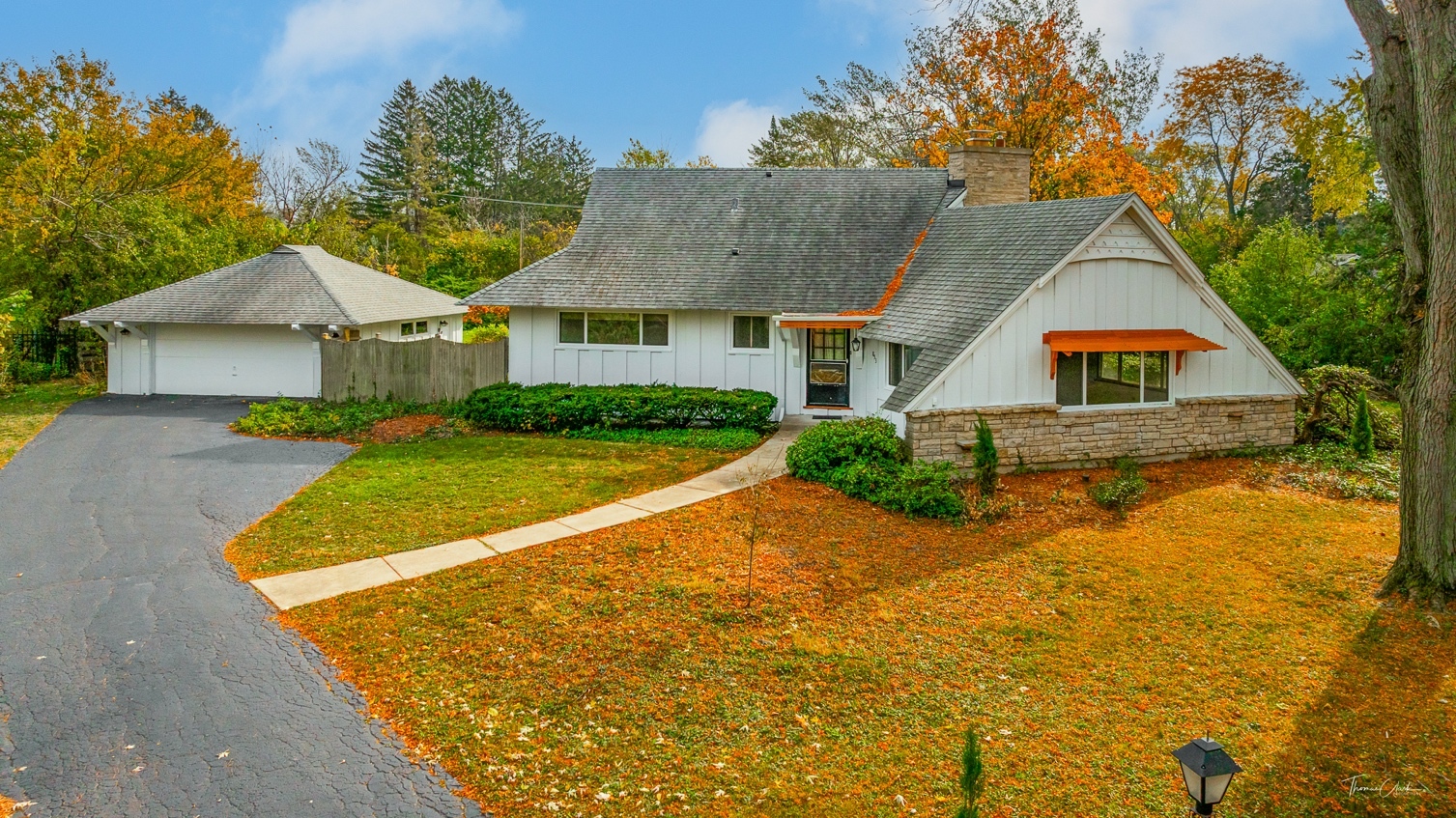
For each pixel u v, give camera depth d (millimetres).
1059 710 8195
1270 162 46469
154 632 9273
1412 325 10461
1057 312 15781
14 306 27297
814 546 12305
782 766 7238
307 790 6648
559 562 11516
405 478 16062
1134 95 38562
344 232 45781
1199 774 5496
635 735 7590
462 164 76812
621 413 20562
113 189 33875
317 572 11109
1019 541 12555
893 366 18906
